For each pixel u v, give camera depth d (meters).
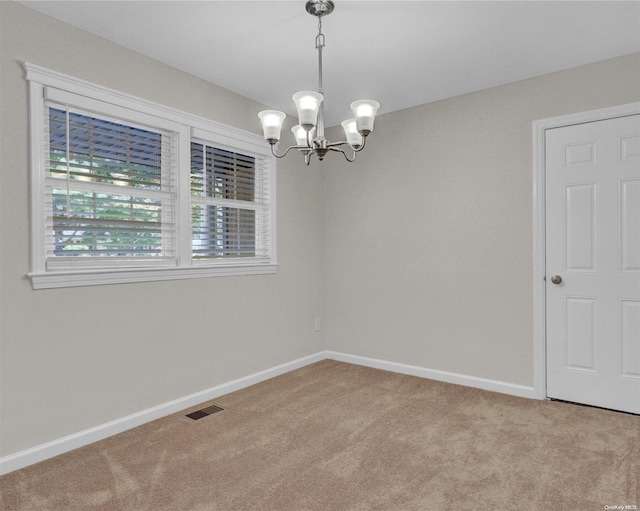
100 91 2.42
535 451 2.24
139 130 2.70
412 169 3.62
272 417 2.73
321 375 3.64
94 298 2.42
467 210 3.33
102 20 2.27
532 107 3.02
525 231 3.07
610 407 2.78
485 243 3.24
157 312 2.74
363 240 3.93
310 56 2.68
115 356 2.52
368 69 2.87
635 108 2.65
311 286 4.04
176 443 2.37
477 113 3.26
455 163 3.38
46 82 2.19
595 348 2.83
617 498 1.82
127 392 2.58
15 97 2.10
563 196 2.92
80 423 2.35
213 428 2.56
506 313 3.16
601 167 2.78
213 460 2.17
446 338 3.45
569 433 2.45
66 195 2.33
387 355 3.80
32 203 2.15
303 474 2.03
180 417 2.74
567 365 2.93
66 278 2.28
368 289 3.91
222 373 3.17
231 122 3.23
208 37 2.45
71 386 2.32
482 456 2.19
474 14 2.21
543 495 1.85
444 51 2.62
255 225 3.53
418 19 2.25
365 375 3.63
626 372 2.73
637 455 2.18
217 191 3.19
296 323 3.87
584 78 2.82
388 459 2.17
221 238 3.22
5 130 2.06
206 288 3.06
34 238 2.16
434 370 3.52
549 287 2.99
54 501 1.83
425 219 3.55
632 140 2.68
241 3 2.11
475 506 1.77
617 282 2.74
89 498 1.85
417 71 2.90
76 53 2.32
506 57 2.71
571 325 2.91
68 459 2.19
